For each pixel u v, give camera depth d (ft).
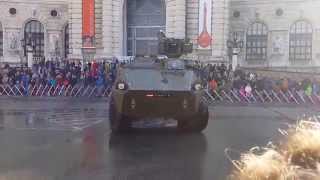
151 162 37.93
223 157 39.58
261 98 108.99
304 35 191.72
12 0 200.85
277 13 194.18
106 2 166.81
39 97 112.88
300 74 137.90
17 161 38.22
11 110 82.74
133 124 61.82
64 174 33.68
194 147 44.91
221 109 88.28
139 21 178.19
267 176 5.88
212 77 115.34
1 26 200.95
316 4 189.67
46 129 57.93
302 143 6.07
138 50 178.29
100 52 166.71
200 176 32.83
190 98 53.88
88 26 164.86
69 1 173.88
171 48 108.88
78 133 54.44
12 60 199.93
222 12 164.76
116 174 33.68
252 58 197.16
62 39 202.69
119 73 56.75
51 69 125.49
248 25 197.57
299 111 84.48
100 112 79.77
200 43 161.07
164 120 60.54
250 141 48.34
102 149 43.86
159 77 55.11
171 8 166.91
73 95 117.80
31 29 202.80
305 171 5.81
